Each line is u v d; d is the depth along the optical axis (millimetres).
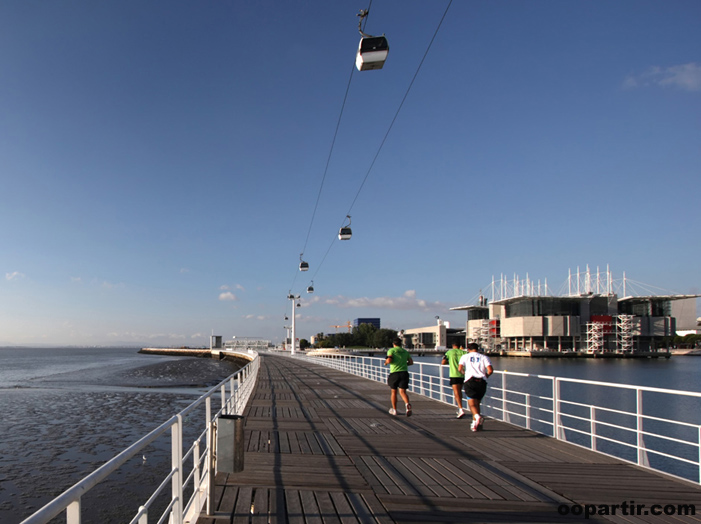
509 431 10008
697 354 186625
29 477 15172
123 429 22922
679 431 30422
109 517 11750
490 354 177875
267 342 124562
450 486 6160
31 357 160875
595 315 169500
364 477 6527
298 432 9859
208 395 5512
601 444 26375
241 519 4977
